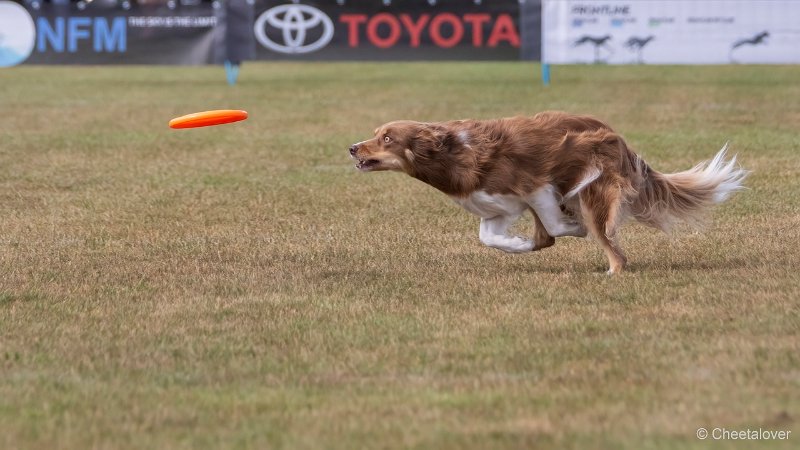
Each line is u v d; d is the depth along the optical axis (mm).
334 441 6969
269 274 11719
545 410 7434
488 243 11680
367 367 8453
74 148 21234
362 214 15180
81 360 8711
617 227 11250
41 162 19656
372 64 41906
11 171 18719
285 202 16109
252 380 8227
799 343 8789
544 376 8156
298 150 21016
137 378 8289
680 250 12594
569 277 11258
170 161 19797
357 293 10805
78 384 8156
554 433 7008
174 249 13102
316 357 8727
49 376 8359
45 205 15961
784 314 9656
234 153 20703
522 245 11656
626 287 10758
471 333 9281
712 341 8898
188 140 22297
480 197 11281
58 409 7633
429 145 11102
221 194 16766
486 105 27172
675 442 6832
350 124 24422
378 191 16859
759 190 16250
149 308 10305
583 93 29766
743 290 10570
